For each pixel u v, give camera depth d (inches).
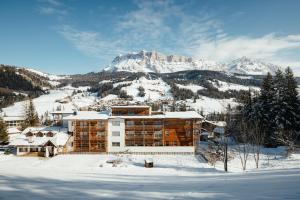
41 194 577.6
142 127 3085.6
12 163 2378.2
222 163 2333.9
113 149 3058.6
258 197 466.0
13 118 5457.7
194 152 2962.6
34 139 2903.5
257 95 3383.4
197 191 598.9
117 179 1050.7
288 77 2955.2
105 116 3139.8
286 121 2787.9
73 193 593.3
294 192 486.3
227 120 3174.2
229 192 552.7
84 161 2500.0
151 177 1232.8
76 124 3110.2
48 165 2298.2
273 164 2175.2
